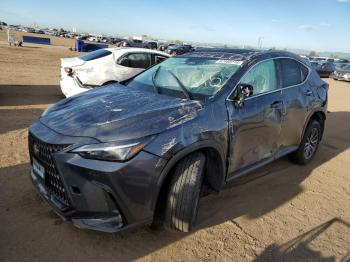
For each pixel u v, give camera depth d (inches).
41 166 123.7
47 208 142.6
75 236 127.3
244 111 148.7
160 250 124.6
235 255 125.6
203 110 133.7
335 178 206.1
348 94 674.8
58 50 1326.3
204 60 171.5
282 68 185.0
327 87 228.5
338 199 178.7
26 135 233.5
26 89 413.7
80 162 109.2
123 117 121.6
